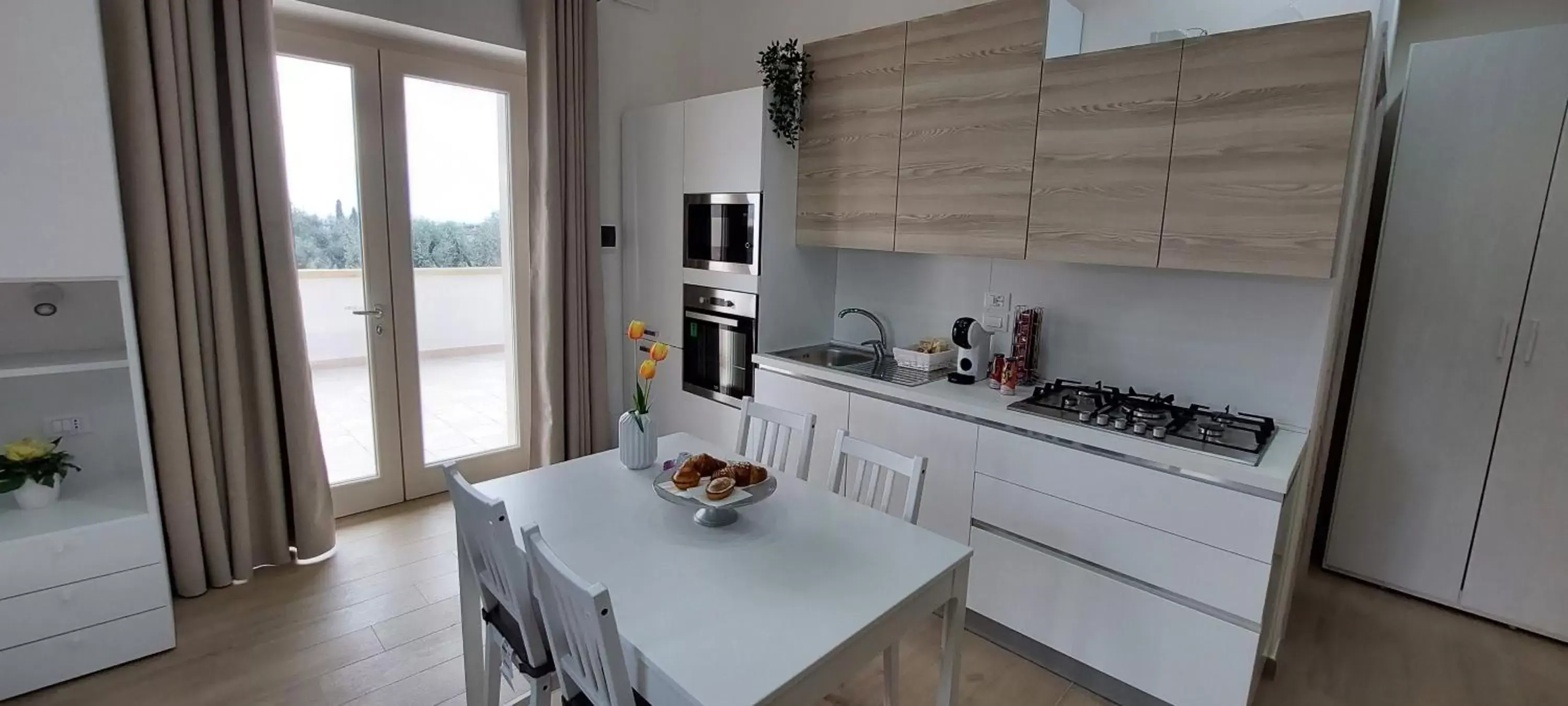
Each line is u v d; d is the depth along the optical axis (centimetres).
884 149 286
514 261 364
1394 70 273
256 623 244
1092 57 222
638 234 384
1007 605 241
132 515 218
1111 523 212
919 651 242
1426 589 277
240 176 250
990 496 241
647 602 137
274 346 271
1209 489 191
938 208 270
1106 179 224
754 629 129
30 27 187
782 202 321
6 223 189
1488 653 246
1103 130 223
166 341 236
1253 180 196
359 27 293
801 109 315
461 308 357
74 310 236
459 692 213
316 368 313
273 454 271
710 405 355
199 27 234
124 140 224
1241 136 196
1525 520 253
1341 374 279
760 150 309
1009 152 247
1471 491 262
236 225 259
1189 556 197
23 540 199
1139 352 258
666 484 179
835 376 288
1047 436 224
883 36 280
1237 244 201
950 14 257
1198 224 207
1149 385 257
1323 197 185
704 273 346
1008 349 292
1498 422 254
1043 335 283
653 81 389
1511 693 226
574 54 334
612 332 396
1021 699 219
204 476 253
